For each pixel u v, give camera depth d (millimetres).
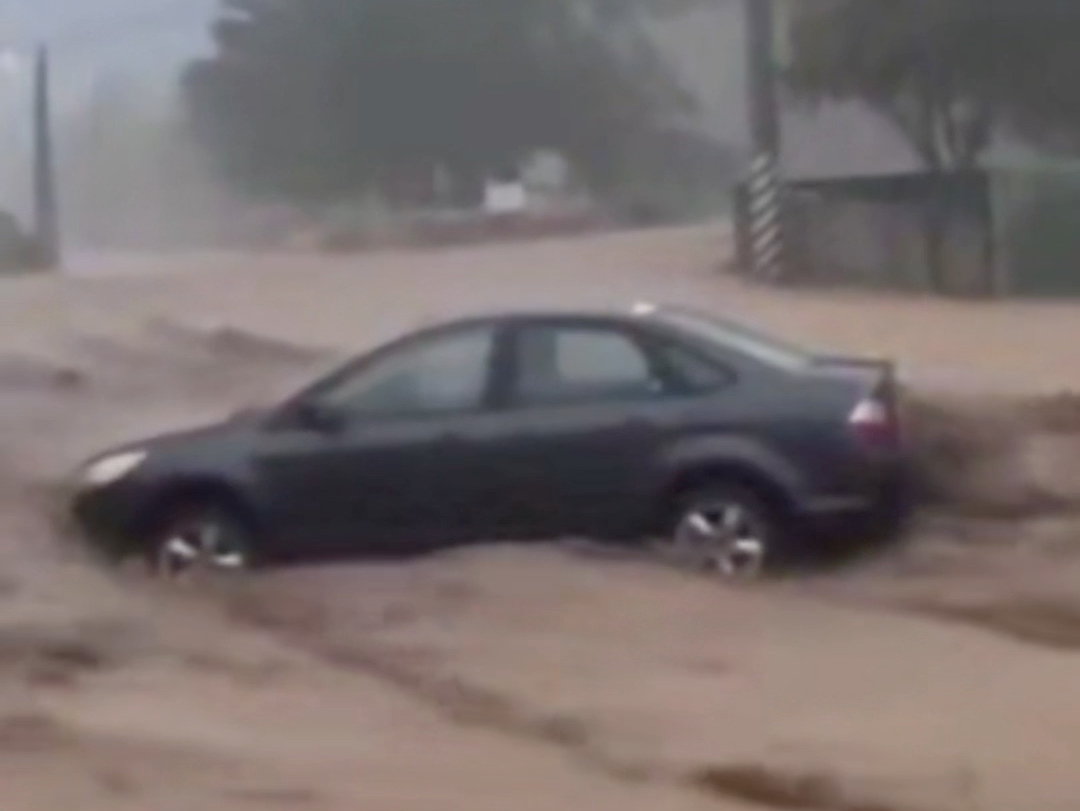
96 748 20219
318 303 81000
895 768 19250
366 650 24562
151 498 29578
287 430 29344
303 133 170875
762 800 18594
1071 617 25172
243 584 28547
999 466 31891
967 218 81875
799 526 27531
